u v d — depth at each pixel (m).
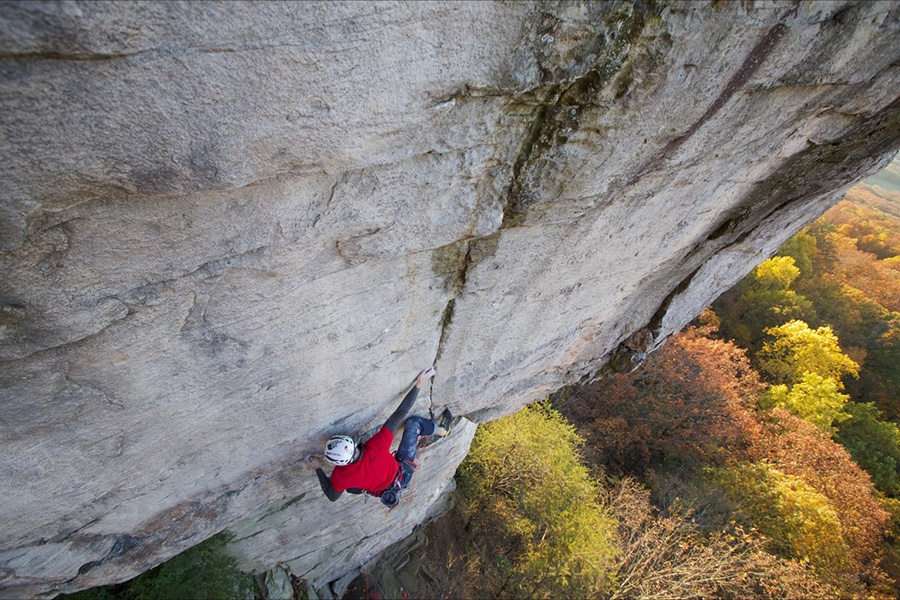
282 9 1.04
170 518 3.03
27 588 2.81
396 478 3.34
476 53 1.32
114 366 1.81
